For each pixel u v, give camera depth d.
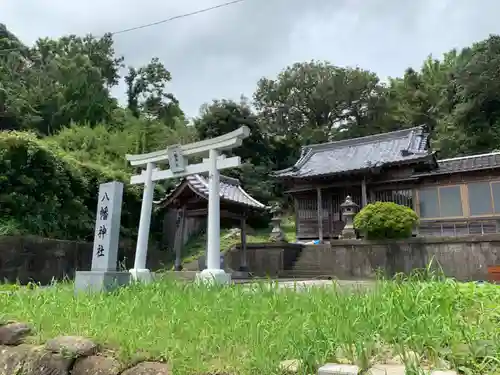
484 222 17.50
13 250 13.83
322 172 20.31
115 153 25.83
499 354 2.35
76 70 34.12
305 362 2.51
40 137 28.80
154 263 20.61
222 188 14.68
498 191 17.50
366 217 14.02
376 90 42.47
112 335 3.55
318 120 44.06
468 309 3.34
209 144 9.41
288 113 43.69
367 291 4.45
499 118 31.84
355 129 41.00
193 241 23.09
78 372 3.31
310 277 13.85
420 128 22.36
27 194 15.52
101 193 7.64
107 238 7.22
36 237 14.71
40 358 3.62
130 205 20.98
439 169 18.83
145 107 43.03
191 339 3.24
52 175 16.58
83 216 17.45
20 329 4.17
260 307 3.99
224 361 2.79
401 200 19.53
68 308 4.73
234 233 24.30
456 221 18.08
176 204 14.67
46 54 39.28
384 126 41.16
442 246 12.68
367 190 20.23
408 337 2.71
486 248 12.09
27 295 5.64
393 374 2.26
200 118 32.41
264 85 45.00
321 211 20.39
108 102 36.34
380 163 18.62
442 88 39.25
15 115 28.70
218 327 3.44
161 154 10.41
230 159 9.04
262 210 15.46
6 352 3.94
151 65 44.75
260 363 2.58
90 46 41.84
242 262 14.84
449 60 44.28
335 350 2.68
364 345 2.67
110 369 3.15
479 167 17.61
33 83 34.09
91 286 6.32
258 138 33.00
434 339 2.63
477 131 31.75
